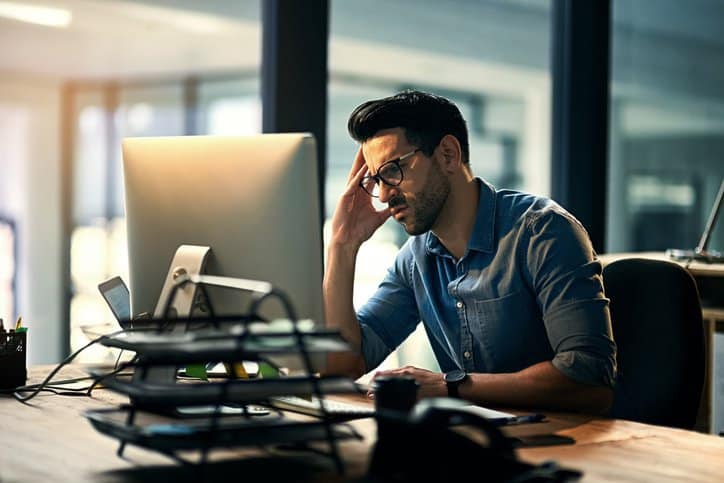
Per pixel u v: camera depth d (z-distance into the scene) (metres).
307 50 3.06
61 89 3.08
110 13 3.14
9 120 2.99
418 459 1.21
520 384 1.87
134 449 1.47
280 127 3.03
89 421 1.57
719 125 4.45
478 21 3.88
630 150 4.23
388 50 3.58
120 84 3.18
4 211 2.98
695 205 4.41
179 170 1.74
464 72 3.84
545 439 1.58
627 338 2.15
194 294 1.64
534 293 2.04
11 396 1.92
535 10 4.01
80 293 3.18
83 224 3.17
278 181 1.61
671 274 2.14
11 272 3.02
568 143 3.98
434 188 2.05
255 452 1.45
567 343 1.90
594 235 3.99
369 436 1.56
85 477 1.30
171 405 1.36
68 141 3.11
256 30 3.12
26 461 1.39
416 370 1.93
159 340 1.32
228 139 1.69
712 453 1.50
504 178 4.05
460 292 2.12
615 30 4.17
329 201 3.21
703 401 2.86
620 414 2.13
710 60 4.44
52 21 3.05
